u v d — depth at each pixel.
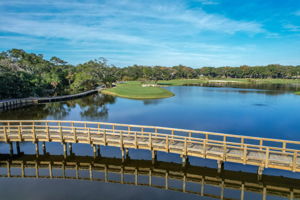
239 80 159.50
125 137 19.97
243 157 15.30
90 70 117.69
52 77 82.88
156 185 15.05
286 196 13.81
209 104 49.09
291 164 14.26
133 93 68.56
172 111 41.16
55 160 19.23
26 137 19.91
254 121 33.16
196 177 16.20
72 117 37.75
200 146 17.61
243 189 14.59
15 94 58.53
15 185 14.93
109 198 13.33
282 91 79.75
